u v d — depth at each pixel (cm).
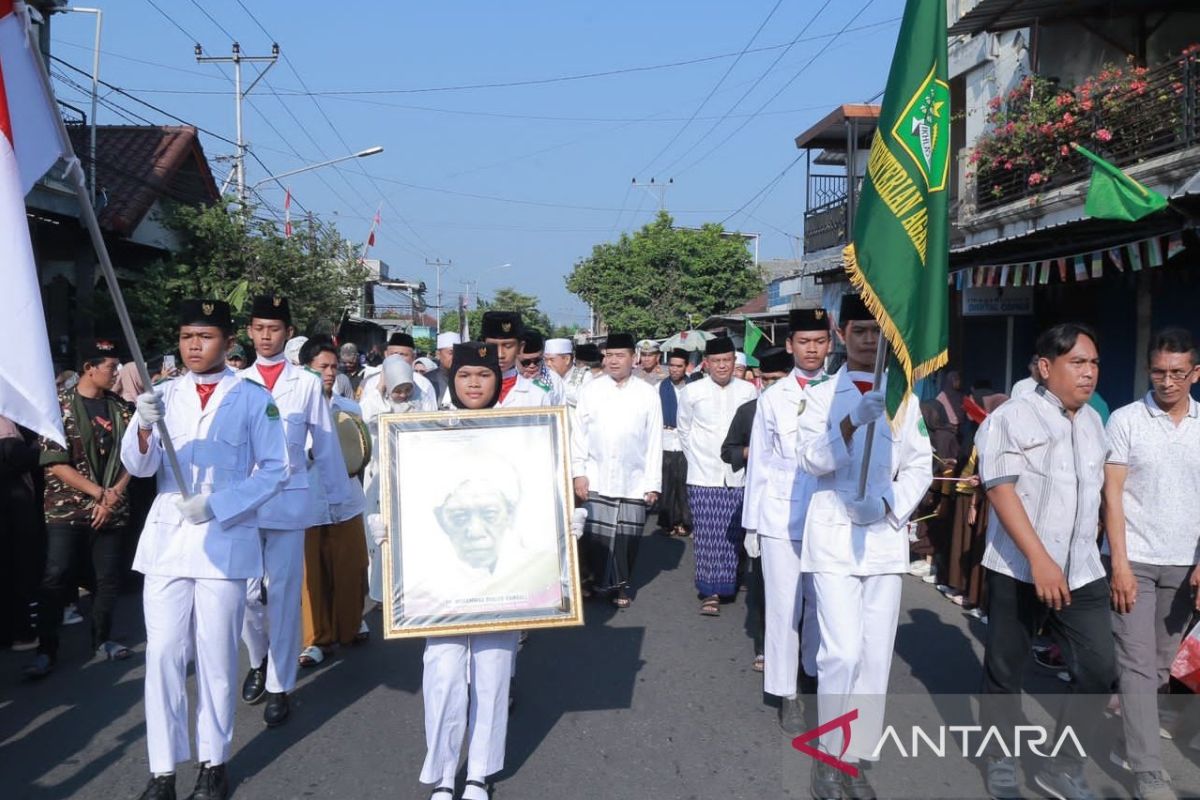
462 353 499
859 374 479
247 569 463
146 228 1648
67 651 686
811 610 568
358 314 2709
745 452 723
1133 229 829
